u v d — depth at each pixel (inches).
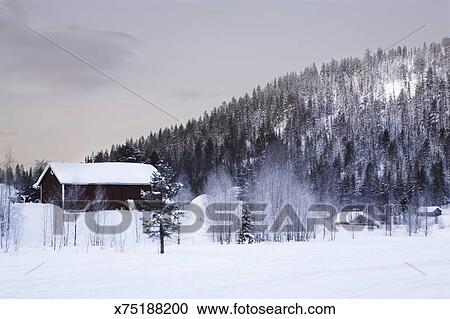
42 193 2935.5
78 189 2733.8
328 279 953.5
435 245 1713.8
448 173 5167.3
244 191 2844.5
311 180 3801.7
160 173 1651.1
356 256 1365.7
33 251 1612.9
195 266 1167.0
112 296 820.0
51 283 931.3
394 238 2154.3
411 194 4028.1
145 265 1181.1
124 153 4173.2
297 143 6240.2
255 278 979.3
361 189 4195.4
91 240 2070.6
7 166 2549.2
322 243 1877.5
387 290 839.7
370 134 6717.5
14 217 2228.1
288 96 7775.6
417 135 6486.2
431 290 835.4
